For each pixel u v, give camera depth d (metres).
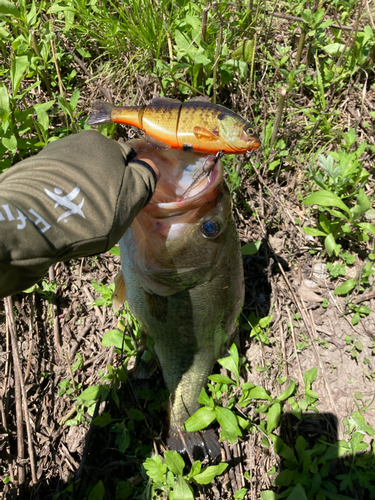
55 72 0.74
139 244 0.41
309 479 0.51
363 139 0.74
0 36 0.71
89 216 0.25
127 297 0.51
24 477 0.53
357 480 0.54
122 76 0.73
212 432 0.56
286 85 0.75
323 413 0.58
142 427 0.57
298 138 0.75
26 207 0.23
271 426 0.52
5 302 0.59
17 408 0.56
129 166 0.29
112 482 0.54
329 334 0.63
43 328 0.62
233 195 0.67
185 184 0.39
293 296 0.64
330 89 0.77
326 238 0.64
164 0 0.66
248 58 0.73
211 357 0.53
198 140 0.34
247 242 0.67
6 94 0.58
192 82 0.70
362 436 0.53
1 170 0.62
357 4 0.82
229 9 0.78
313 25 0.72
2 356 0.59
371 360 0.61
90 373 0.60
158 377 0.60
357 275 0.64
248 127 0.33
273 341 0.62
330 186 0.66
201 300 0.45
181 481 0.46
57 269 0.64
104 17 0.72
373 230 0.62
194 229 0.39
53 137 0.64
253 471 0.54
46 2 0.77
